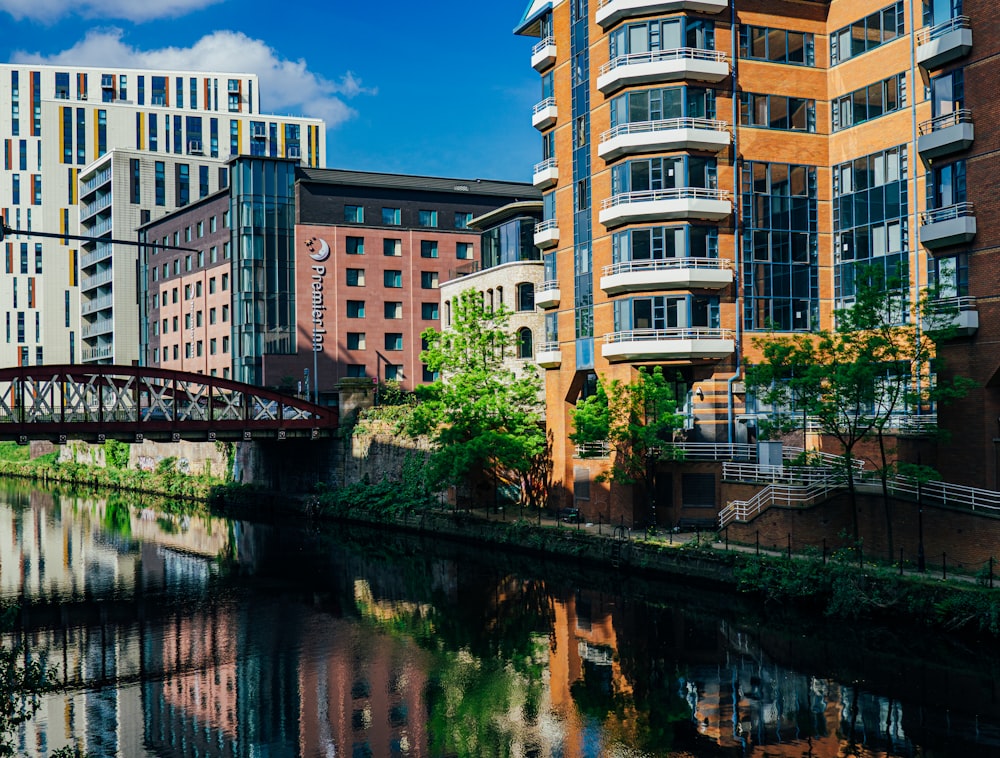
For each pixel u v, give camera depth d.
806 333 42.09
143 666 29.25
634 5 42.16
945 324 33.22
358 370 79.19
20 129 134.50
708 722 23.66
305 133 141.12
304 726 24.14
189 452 82.94
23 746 22.92
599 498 45.00
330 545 51.00
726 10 43.12
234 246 79.06
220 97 146.38
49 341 132.00
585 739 22.97
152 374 55.12
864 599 29.89
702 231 42.50
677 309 42.19
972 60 35.00
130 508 69.69
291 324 78.44
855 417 35.09
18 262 131.88
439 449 49.84
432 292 81.75
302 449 67.56
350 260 79.31
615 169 43.75
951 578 29.42
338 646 31.09
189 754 22.41
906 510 32.28
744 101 43.66
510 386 49.38
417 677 27.78
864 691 25.16
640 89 42.62
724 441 42.88
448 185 84.88
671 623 32.09
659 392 40.28
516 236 56.97
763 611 32.81
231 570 44.25
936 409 36.81
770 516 36.16
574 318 47.66
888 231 41.94
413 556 46.72
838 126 44.69
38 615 35.78
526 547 44.16
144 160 107.88
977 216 34.72
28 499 76.25
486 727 23.84
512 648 30.25
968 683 25.48
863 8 43.16
